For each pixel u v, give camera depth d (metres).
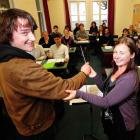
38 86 0.78
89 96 1.07
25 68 0.76
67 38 5.37
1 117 0.98
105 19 8.12
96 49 6.73
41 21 6.60
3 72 0.78
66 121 2.65
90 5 7.85
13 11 0.80
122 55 1.15
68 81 0.90
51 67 3.05
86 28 8.22
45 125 0.96
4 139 1.00
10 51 0.78
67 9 7.67
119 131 1.25
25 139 0.93
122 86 1.11
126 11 7.61
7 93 0.81
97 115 2.74
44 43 4.87
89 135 2.28
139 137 2.11
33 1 4.91
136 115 1.28
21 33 0.80
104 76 2.14
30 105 0.85
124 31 5.38
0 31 0.80
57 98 0.85
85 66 1.09
